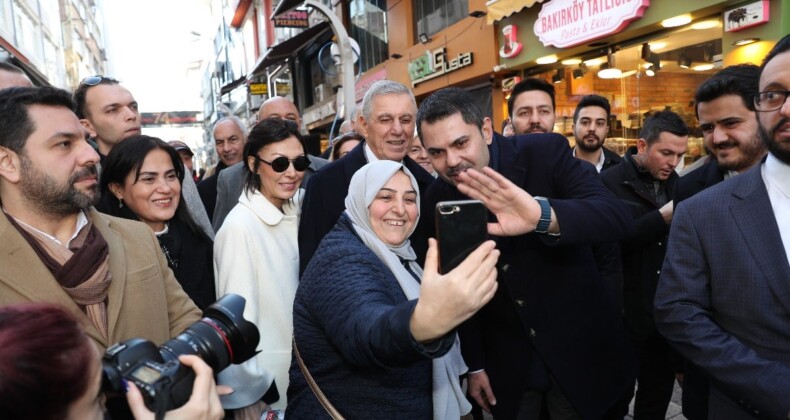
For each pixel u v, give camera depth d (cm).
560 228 167
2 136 135
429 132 184
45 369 75
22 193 140
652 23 554
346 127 518
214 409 104
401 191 162
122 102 275
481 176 160
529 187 205
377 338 115
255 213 227
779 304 143
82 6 3400
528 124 350
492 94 887
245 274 211
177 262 225
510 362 205
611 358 206
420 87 1073
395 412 150
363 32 1362
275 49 1457
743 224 149
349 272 145
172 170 224
